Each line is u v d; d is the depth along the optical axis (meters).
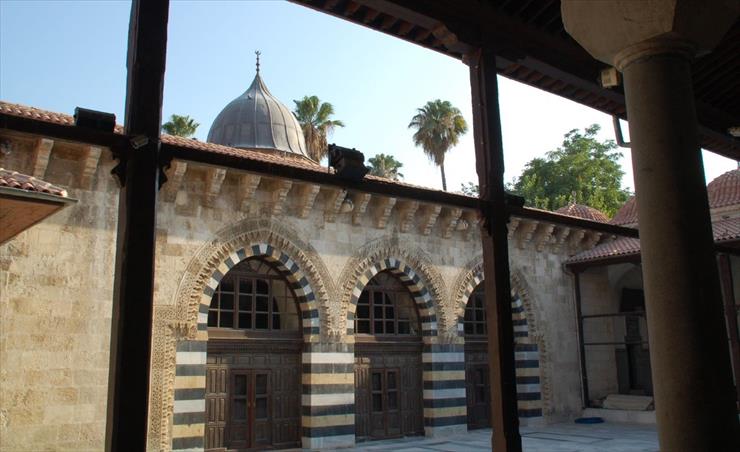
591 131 54.16
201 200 18.52
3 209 9.83
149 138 5.43
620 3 5.14
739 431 4.75
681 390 4.71
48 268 15.73
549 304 26.78
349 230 21.42
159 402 16.89
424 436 22.41
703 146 10.46
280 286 20.50
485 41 7.79
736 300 26.86
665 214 4.96
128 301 5.04
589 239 28.58
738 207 28.28
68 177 16.41
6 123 4.89
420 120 46.91
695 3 4.99
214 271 18.47
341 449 19.66
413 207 22.47
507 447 6.81
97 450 15.64
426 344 22.91
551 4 7.88
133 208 5.24
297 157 29.41
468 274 24.31
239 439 18.69
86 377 15.79
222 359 18.84
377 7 7.27
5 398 14.69
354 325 21.38
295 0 7.33
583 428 24.70
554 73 8.48
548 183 52.97
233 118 29.59
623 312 28.31
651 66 5.19
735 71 8.70
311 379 19.75
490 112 7.66
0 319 14.93
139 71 5.54
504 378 7.02
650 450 19.17
